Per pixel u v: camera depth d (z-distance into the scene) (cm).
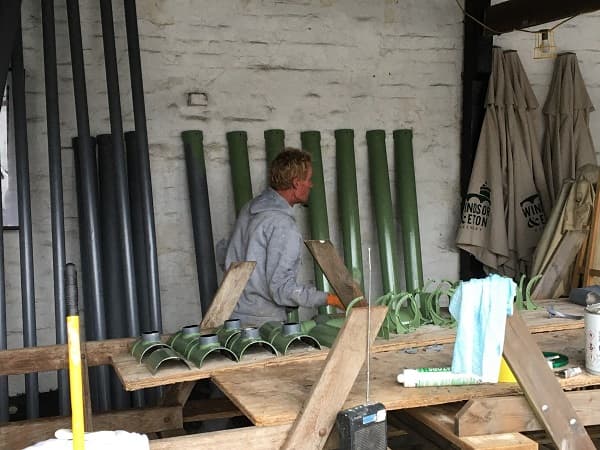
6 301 447
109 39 434
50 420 277
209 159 488
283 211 349
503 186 539
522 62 562
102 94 460
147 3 470
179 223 484
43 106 447
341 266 282
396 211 538
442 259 556
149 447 187
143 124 441
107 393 427
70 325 165
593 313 237
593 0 447
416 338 280
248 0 491
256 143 499
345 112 520
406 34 531
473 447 199
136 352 270
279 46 500
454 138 551
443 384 229
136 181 445
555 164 552
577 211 446
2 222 407
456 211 557
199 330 283
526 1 491
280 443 200
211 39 484
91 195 426
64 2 447
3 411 400
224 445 195
